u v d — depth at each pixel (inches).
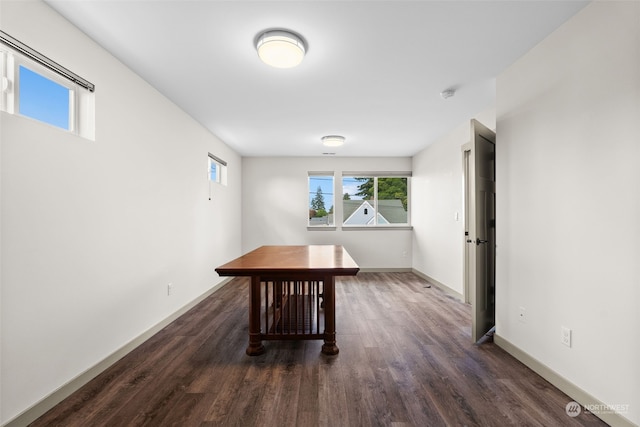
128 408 67.6
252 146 203.6
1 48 60.1
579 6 68.2
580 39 69.5
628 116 59.1
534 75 84.6
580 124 69.6
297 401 70.2
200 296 154.5
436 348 98.5
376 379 79.7
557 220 76.2
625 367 59.4
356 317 129.0
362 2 67.2
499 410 66.9
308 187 238.1
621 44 60.3
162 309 117.7
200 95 119.0
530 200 85.7
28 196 63.1
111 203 88.9
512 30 77.2
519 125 90.7
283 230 237.1
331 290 95.3
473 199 101.9
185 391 74.2
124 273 94.8
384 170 236.5
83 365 77.8
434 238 191.8
